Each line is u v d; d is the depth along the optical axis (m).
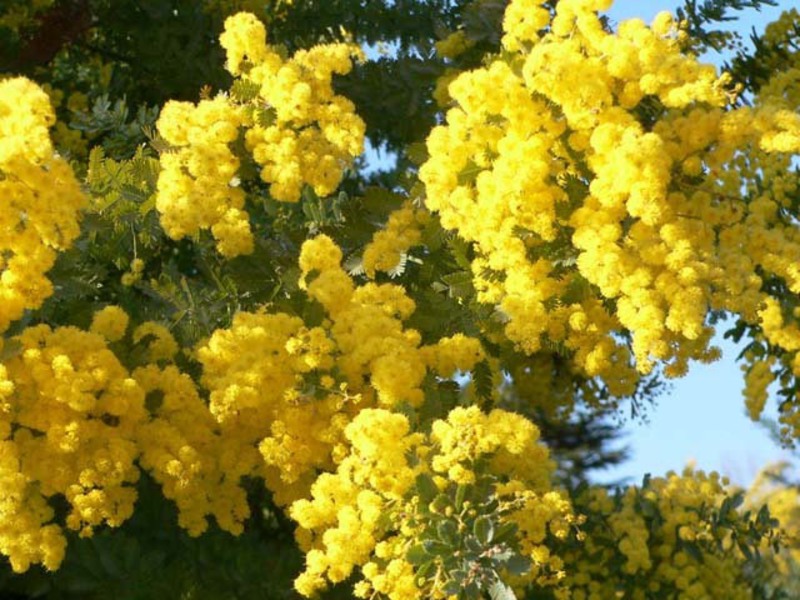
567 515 4.25
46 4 8.54
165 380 4.64
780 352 6.85
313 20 8.94
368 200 5.86
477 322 5.41
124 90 8.72
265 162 5.46
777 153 6.31
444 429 4.27
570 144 4.94
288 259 5.57
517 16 5.32
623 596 7.71
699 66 4.83
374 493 4.22
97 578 5.27
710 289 4.89
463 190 5.08
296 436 4.72
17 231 4.15
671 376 4.87
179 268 8.11
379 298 4.92
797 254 4.89
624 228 4.96
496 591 4.01
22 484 4.30
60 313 5.05
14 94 4.08
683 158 4.87
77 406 4.27
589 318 5.24
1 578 5.32
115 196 5.69
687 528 7.78
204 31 8.23
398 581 4.12
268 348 4.65
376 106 7.54
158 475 4.66
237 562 5.53
